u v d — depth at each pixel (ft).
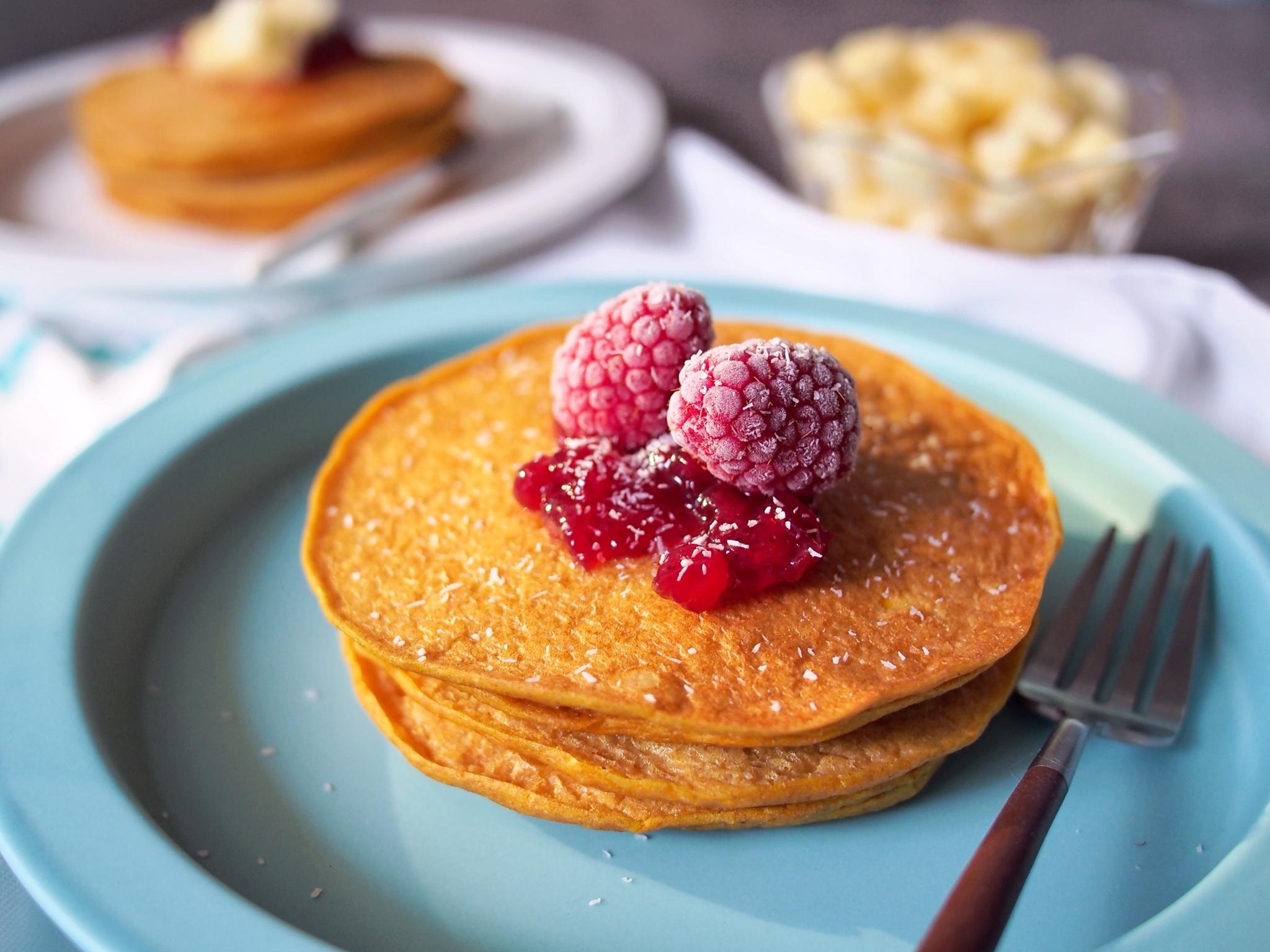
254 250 1.20
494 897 0.70
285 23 1.33
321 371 0.96
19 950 0.69
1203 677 0.80
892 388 0.88
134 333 1.11
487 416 0.86
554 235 1.22
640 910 0.69
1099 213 1.16
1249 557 0.82
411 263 1.13
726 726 0.68
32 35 2.01
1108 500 0.90
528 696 0.70
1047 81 1.20
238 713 0.78
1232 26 1.71
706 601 0.72
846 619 0.73
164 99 1.31
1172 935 0.63
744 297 1.01
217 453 0.90
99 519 0.83
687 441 0.72
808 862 0.71
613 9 1.88
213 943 0.63
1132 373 1.04
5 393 1.02
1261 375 1.05
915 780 0.74
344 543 0.78
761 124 1.48
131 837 0.67
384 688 0.77
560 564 0.76
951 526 0.78
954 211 1.17
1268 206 1.30
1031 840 0.63
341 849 0.72
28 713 0.72
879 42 1.28
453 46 1.56
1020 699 0.78
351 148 1.27
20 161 1.37
